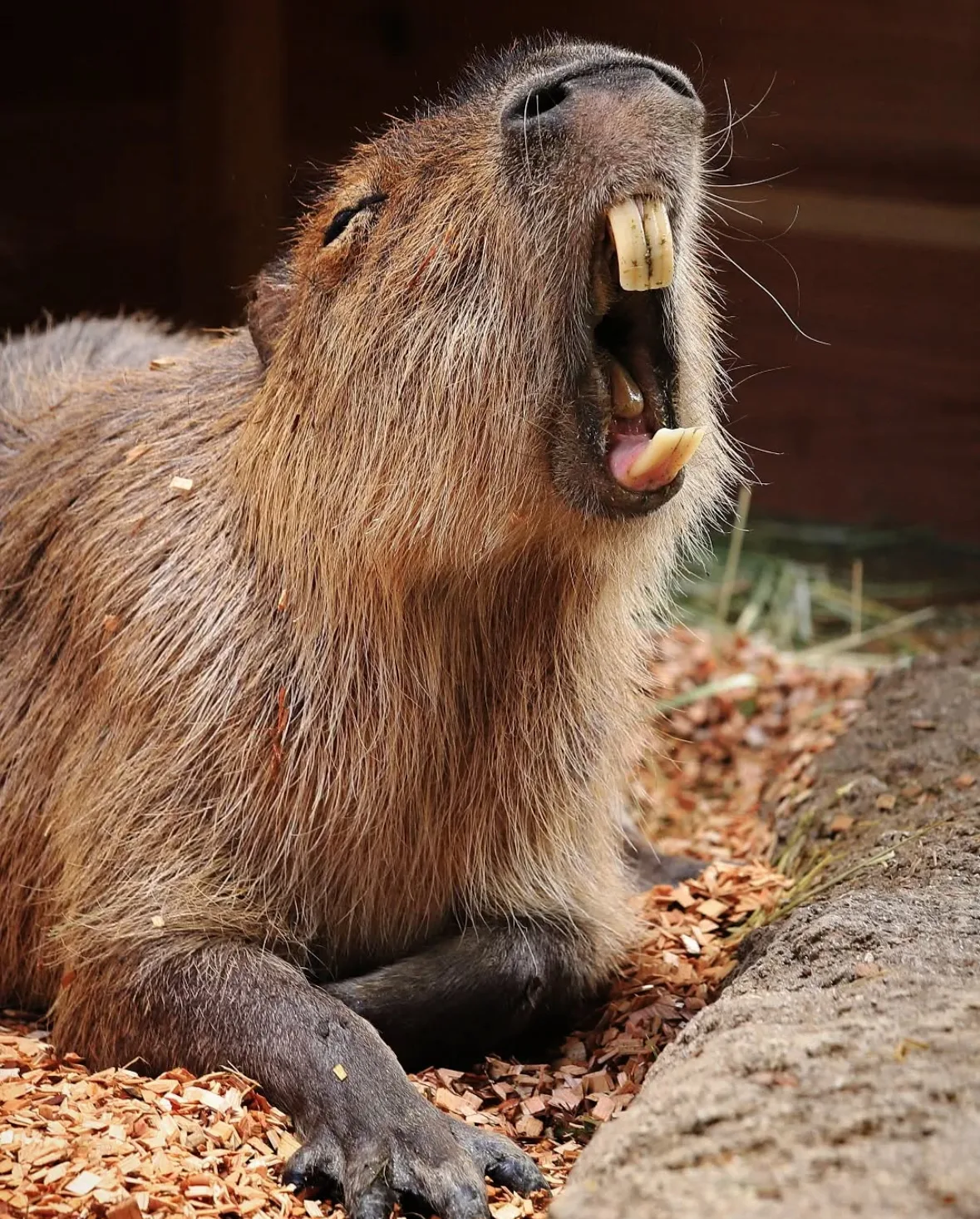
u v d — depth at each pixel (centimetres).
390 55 2638
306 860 1013
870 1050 711
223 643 1013
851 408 2620
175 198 2486
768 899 1226
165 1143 818
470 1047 1024
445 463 929
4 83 2505
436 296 920
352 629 986
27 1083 902
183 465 1079
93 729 1052
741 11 2606
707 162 1011
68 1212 748
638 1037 1031
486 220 901
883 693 1596
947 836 1145
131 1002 966
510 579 976
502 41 2622
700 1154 652
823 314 2627
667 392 934
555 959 1057
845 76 2611
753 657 1878
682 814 1556
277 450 1001
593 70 884
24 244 2508
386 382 939
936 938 879
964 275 2603
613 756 1105
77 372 1370
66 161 2514
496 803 1033
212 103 2411
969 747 1362
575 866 1088
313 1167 837
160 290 2514
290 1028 912
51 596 1115
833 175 2627
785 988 861
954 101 2602
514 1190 833
